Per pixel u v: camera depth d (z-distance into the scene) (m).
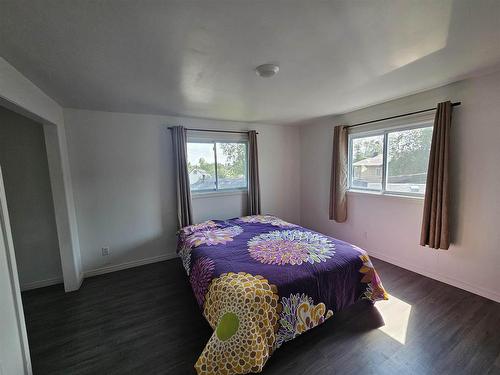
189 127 3.52
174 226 3.51
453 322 1.91
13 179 2.56
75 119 2.80
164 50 1.49
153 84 2.08
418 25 1.28
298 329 1.65
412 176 2.83
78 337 1.87
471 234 2.30
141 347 1.75
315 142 4.21
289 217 4.64
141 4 1.05
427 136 2.66
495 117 2.07
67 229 2.57
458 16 1.20
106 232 3.06
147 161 3.26
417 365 1.53
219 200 3.86
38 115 2.06
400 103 2.76
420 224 2.72
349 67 1.82
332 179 3.69
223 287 1.64
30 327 2.00
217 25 1.24
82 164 2.88
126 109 2.93
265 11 1.12
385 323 1.92
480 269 2.26
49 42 1.35
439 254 2.57
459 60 1.76
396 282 2.56
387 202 3.07
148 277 2.92
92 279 2.89
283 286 1.66
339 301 1.91
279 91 2.36
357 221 3.52
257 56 1.60
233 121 3.88
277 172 4.43
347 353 1.64
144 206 3.28
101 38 1.33
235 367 1.40
